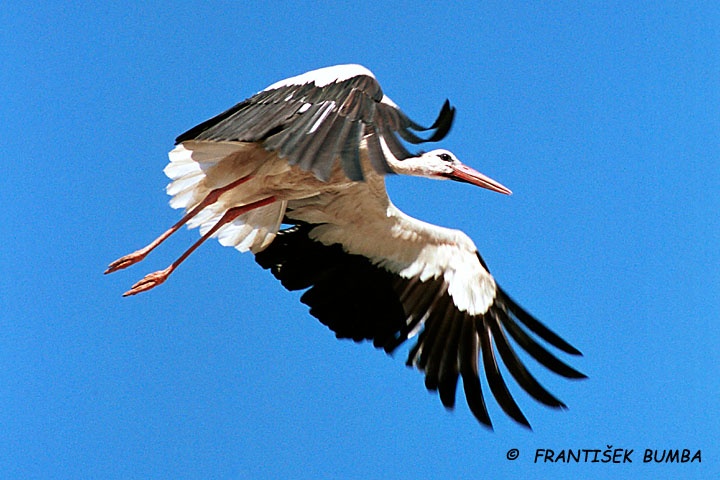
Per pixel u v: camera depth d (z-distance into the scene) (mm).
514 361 14609
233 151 12742
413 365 14836
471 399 14555
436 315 14922
